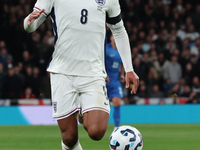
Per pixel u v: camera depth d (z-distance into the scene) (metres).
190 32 50.31
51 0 12.23
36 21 12.31
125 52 12.92
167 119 38.88
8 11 46.66
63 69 12.07
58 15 12.10
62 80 12.03
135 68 41.62
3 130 30.50
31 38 45.03
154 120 38.66
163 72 43.41
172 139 24.45
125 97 39.84
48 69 12.37
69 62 12.04
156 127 33.66
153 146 20.78
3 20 46.12
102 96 11.95
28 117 36.75
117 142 12.88
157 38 47.25
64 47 12.05
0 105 36.91
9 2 47.34
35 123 36.88
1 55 41.38
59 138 24.81
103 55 12.48
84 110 11.92
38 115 37.00
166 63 43.56
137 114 38.34
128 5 51.69
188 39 48.94
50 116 37.22
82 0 12.02
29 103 37.44
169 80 42.16
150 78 42.16
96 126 11.54
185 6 53.78
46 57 42.97
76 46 11.98
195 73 44.41
